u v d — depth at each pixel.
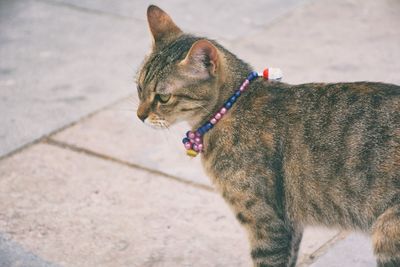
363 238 5.07
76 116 6.62
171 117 4.47
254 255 4.43
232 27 7.93
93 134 6.36
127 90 6.99
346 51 7.39
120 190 5.66
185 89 4.35
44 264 4.91
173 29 4.82
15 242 5.12
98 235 5.18
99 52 7.66
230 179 4.32
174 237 5.15
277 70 4.46
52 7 8.62
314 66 7.13
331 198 4.15
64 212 5.42
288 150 4.20
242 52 7.42
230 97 4.39
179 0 8.60
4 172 5.88
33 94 6.98
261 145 4.24
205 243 5.09
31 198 5.57
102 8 8.55
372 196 4.01
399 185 3.93
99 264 4.91
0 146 6.21
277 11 8.27
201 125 4.47
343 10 8.23
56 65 7.46
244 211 4.34
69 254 5.00
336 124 4.13
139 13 8.40
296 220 4.36
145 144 6.21
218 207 5.44
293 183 4.22
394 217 3.91
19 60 7.57
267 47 7.51
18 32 8.11
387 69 7.01
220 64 4.33
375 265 4.80
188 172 5.84
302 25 7.94
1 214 5.40
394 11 8.14
